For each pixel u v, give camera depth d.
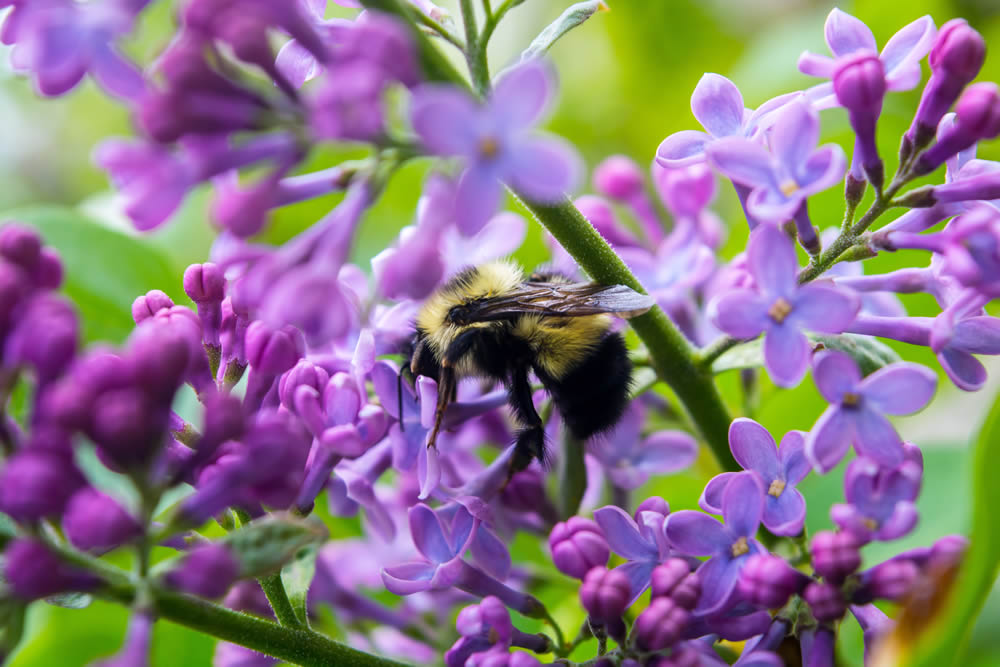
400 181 0.42
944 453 0.36
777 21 0.49
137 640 0.29
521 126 0.29
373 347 0.33
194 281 0.32
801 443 0.32
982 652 0.35
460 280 0.35
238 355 0.32
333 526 0.38
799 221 0.32
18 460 0.29
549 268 0.36
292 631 0.32
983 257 0.31
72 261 0.38
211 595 0.30
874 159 0.31
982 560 0.30
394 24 0.29
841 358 0.31
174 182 0.29
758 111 0.32
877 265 0.37
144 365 0.29
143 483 0.30
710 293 0.36
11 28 0.30
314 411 0.32
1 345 0.30
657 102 0.49
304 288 0.29
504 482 0.34
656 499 0.33
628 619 0.35
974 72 0.31
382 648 0.36
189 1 0.29
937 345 0.31
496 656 0.32
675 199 0.36
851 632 0.35
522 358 0.35
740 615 0.32
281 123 0.29
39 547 0.29
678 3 0.48
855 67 0.31
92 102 0.51
